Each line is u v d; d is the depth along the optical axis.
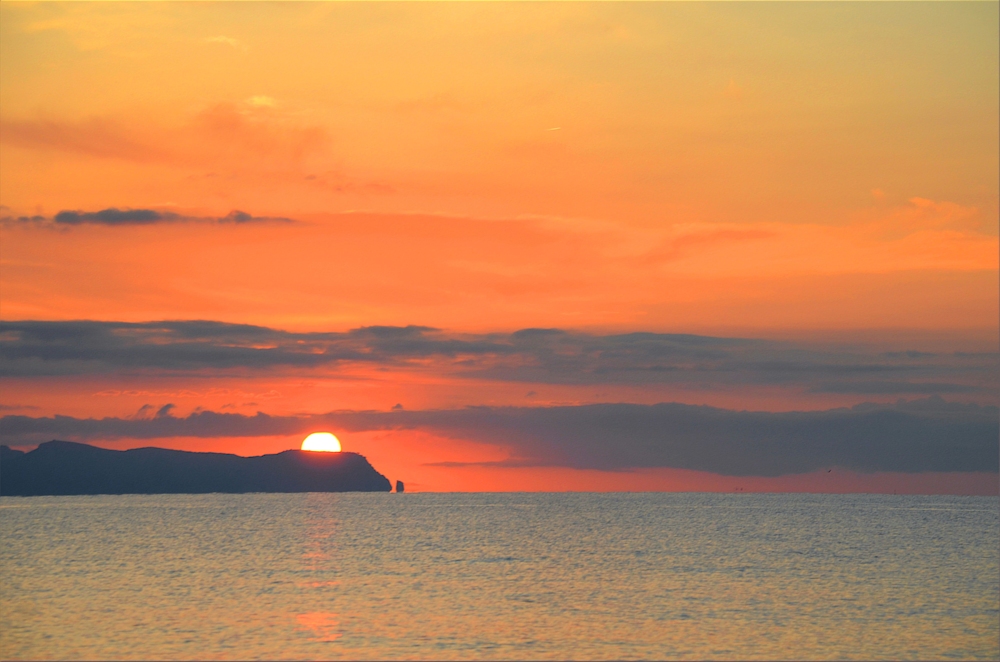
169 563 103.44
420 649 57.47
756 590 81.81
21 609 70.62
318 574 93.25
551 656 56.03
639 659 55.59
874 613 69.50
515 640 60.03
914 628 63.84
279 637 60.41
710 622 66.00
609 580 89.12
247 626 63.72
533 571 96.62
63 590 81.12
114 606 71.94
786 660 55.41
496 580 88.88
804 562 105.62
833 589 82.44
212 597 76.81
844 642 59.75
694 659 55.69
